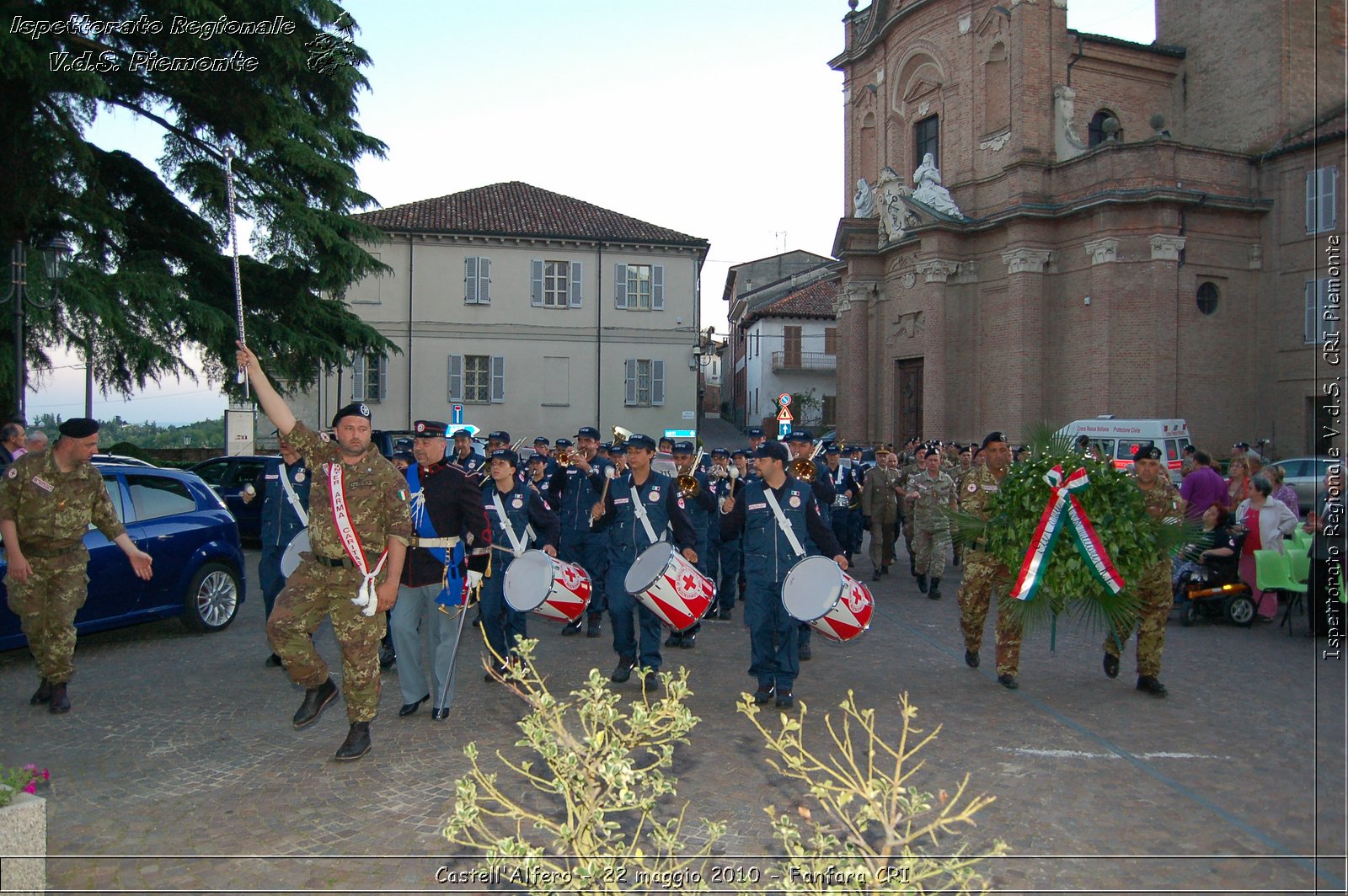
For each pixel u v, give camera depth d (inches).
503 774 231.8
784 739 191.6
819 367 2130.9
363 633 239.5
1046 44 1190.9
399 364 1568.7
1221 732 264.4
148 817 205.5
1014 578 309.6
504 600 325.1
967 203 1264.8
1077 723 272.8
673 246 1641.2
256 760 242.1
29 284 633.6
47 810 209.2
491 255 1595.7
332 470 236.1
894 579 585.9
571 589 305.3
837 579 275.4
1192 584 425.4
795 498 298.2
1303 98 1144.8
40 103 681.0
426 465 279.0
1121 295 1099.3
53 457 281.3
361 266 951.6
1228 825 200.2
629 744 150.9
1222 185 1107.9
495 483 329.7
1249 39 1208.8
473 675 335.3
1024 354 1158.3
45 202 709.3
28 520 277.1
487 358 1601.9
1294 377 1085.1
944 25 1317.7
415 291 1573.6
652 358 1648.6
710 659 365.1
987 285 1236.5
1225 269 1114.1
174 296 759.7
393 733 264.7
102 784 224.8
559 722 150.1
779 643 297.7
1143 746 252.1
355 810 209.0
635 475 332.2
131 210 868.0
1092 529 296.7
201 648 373.4
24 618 281.6
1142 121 1304.1
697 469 465.1
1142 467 323.3
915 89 1385.3
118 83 752.3
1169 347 1076.5
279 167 923.4
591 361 1630.2
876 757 242.8
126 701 296.2
